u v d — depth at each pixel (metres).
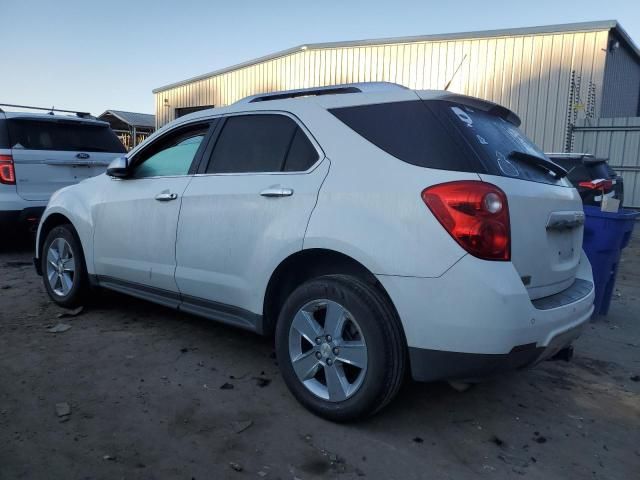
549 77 14.78
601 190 8.21
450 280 2.59
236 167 3.61
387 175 2.84
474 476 2.63
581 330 3.13
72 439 2.79
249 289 3.39
